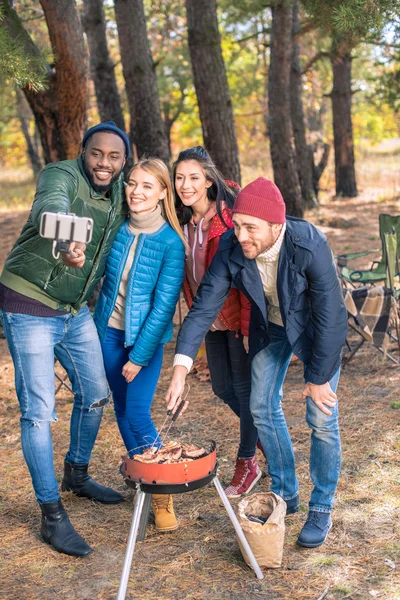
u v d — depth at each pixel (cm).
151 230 337
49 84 685
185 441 447
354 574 292
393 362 586
